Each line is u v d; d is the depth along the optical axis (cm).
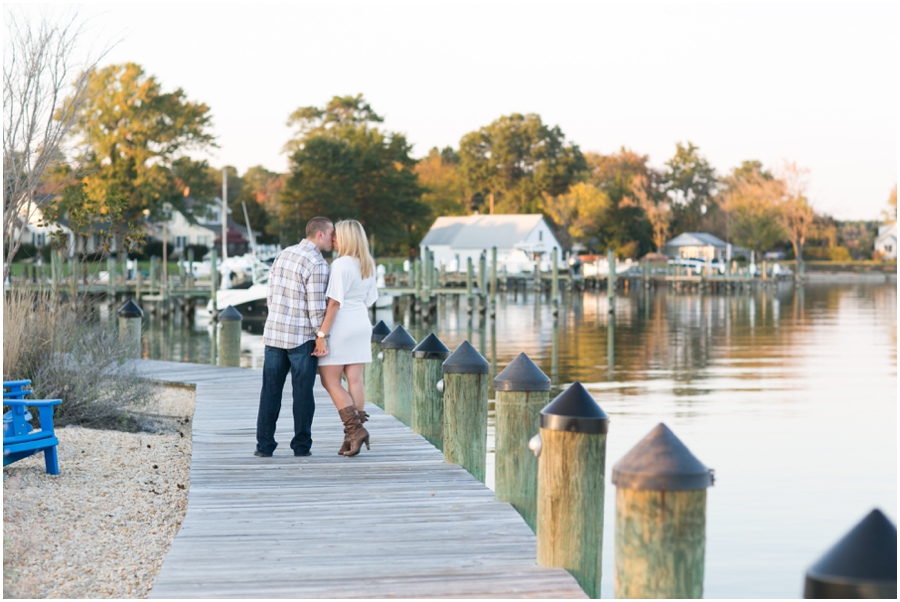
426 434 906
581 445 507
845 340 2978
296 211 7381
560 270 6781
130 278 4812
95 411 1051
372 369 1182
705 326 3616
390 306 4544
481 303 5200
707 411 1570
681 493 374
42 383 1014
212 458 792
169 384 1387
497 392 659
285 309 780
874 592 255
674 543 373
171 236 7781
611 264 4191
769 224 8644
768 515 919
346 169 7419
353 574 495
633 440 1279
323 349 780
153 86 6206
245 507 631
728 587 723
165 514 658
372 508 630
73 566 534
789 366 2278
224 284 4206
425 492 675
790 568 766
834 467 1131
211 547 541
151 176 6109
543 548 512
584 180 10806
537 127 10844
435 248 8256
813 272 9000
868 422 1459
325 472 738
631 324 3747
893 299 5628
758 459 1178
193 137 6331
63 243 1254
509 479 650
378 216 7800
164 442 953
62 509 647
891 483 1049
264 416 794
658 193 11269
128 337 1203
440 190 10694
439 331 3453
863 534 263
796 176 8644
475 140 11094
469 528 584
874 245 10275
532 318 4162
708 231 10831
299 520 600
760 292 6688
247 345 2839
